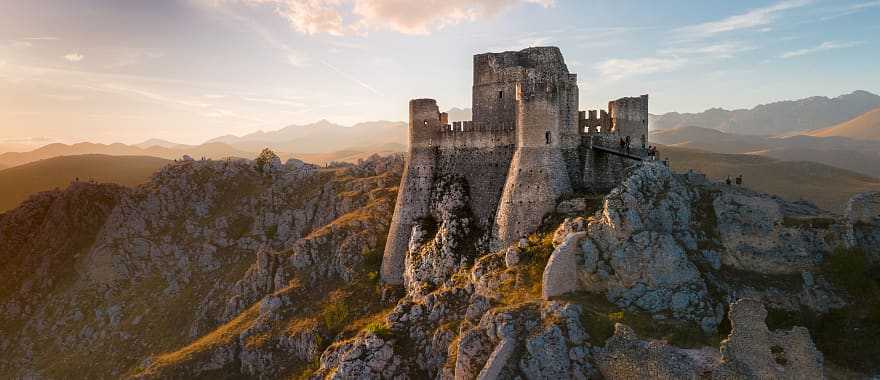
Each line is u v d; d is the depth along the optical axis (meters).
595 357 40.06
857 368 40.88
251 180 127.31
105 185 127.00
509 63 68.81
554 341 40.91
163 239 110.88
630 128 66.94
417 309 57.78
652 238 47.44
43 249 114.06
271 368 66.88
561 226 52.53
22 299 104.06
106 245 110.06
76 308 98.00
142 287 100.81
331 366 58.09
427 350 53.25
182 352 74.50
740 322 36.50
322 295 76.94
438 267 63.19
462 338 44.94
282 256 89.94
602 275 47.50
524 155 59.62
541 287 47.97
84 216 119.06
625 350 38.72
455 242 64.06
